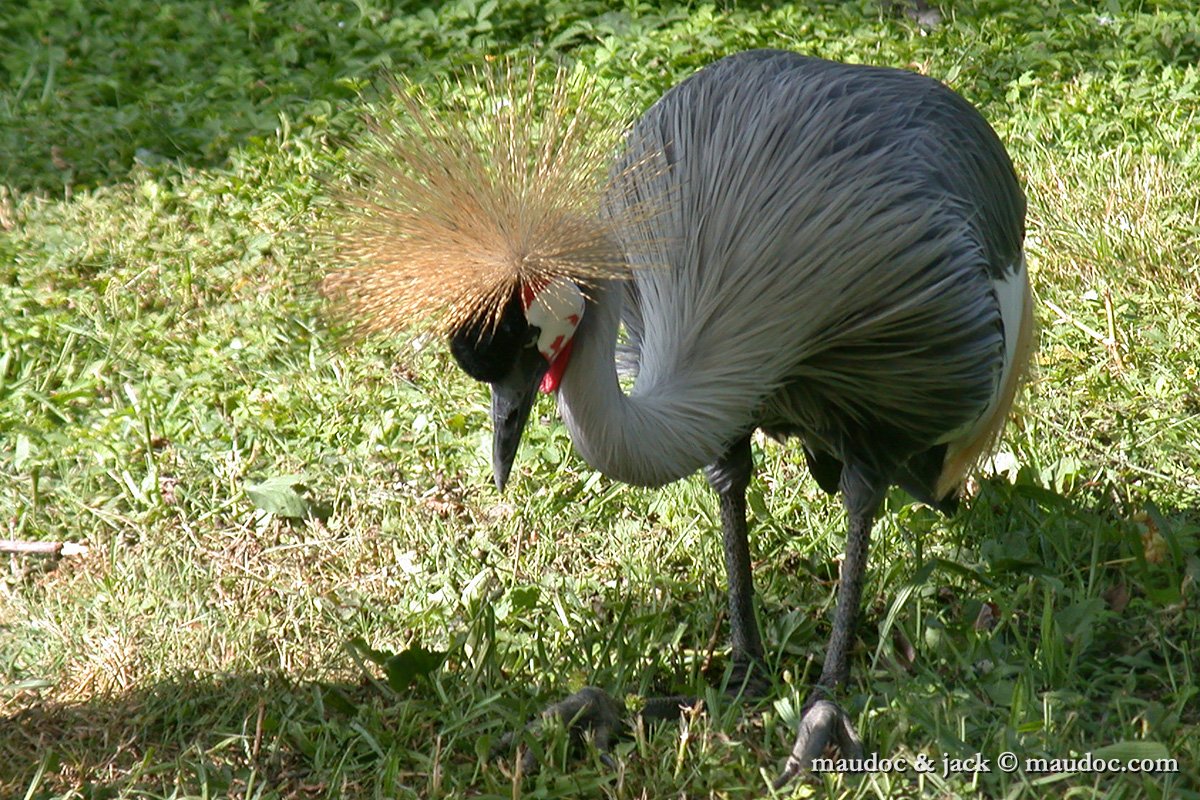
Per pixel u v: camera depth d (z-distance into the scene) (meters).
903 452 7.86
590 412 6.56
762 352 7.03
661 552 9.36
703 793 7.14
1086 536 8.95
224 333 11.88
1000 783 7.15
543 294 6.26
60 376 11.41
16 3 17.61
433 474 10.23
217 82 15.83
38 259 12.86
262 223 13.28
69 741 7.77
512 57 15.70
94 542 9.60
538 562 9.28
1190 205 12.69
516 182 6.30
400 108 8.46
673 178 7.43
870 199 7.18
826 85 7.70
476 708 7.63
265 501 9.84
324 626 8.80
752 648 8.25
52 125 15.07
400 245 6.34
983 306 7.43
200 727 7.90
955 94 8.29
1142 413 10.38
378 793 7.16
